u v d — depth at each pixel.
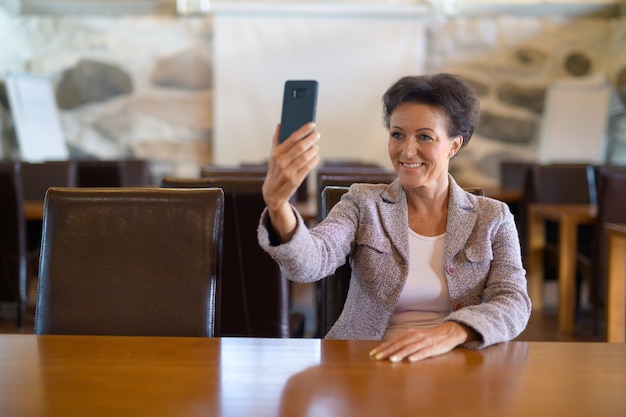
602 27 7.28
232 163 7.32
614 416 0.89
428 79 1.44
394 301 1.48
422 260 1.50
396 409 0.90
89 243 1.39
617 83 7.19
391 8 7.04
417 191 1.52
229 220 2.17
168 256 1.39
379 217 1.52
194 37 7.36
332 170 2.94
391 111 1.49
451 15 7.28
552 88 7.09
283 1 7.11
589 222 3.56
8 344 1.16
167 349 1.14
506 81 7.36
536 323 3.86
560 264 3.60
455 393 0.96
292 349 1.15
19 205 3.35
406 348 1.12
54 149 6.97
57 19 7.30
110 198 1.41
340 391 0.96
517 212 5.08
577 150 7.07
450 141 1.46
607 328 2.95
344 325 1.51
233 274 2.21
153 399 0.92
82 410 0.89
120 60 7.37
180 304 1.37
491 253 1.47
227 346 1.17
